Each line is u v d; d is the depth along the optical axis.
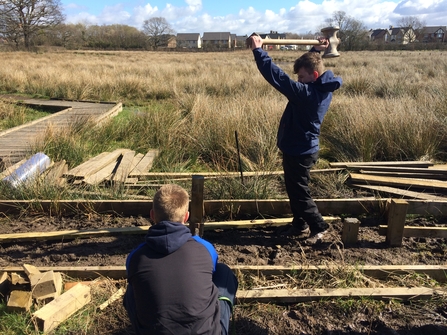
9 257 3.69
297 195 3.73
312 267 3.38
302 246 3.84
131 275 2.13
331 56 3.68
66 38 64.88
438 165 5.92
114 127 8.21
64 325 2.83
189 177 5.56
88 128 7.80
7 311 2.91
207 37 116.44
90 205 4.47
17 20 53.72
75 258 3.64
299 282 3.30
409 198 4.86
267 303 3.09
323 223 3.85
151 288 2.02
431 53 46.09
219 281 2.39
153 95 14.53
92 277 3.37
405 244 3.86
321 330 2.85
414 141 6.52
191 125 7.61
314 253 3.71
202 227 3.68
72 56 40.41
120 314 2.95
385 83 12.99
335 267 3.37
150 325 1.98
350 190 5.16
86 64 26.53
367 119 7.04
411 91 12.00
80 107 12.00
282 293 3.11
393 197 4.96
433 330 2.79
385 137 6.65
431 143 6.62
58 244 3.89
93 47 69.19
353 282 3.27
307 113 3.38
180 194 2.31
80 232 3.97
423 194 4.86
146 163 6.07
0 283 3.06
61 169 5.43
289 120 3.55
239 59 35.03
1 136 7.81
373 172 5.55
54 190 4.74
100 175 5.41
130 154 6.41
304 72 3.35
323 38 3.68
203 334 2.00
